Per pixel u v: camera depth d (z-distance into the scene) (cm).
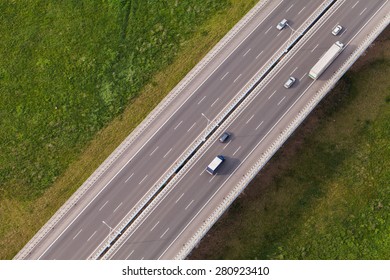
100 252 8200
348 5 9544
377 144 8994
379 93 9344
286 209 8619
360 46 9206
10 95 9475
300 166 8888
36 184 8862
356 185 8731
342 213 8550
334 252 8306
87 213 8506
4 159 9031
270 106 8881
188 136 8925
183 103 9181
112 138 9131
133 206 8500
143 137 9000
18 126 9250
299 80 9019
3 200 8794
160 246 8094
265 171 8862
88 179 8812
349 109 9250
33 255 8306
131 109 9331
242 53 9475
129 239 8150
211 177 8456
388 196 8625
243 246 8419
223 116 8956
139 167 8769
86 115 9312
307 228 8481
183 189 8406
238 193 8250
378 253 8269
